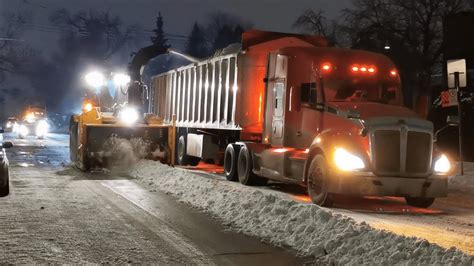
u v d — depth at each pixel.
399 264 6.89
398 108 12.23
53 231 8.61
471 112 27.02
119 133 17.70
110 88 20.98
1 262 6.98
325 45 17.38
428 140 11.48
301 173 12.80
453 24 33.00
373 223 10.38
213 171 19.67
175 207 10.97
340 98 12.77
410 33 38.09
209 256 7.54
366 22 40.41
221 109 18.19
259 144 15.25
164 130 18.25
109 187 13.51
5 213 9.90
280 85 14.31
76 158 18.19
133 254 7.50
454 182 16.66
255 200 10.38
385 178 11.20
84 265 6.95
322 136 12.00
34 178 14.98
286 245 8.24
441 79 36.88
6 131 51.69
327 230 8.29
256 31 16.84
